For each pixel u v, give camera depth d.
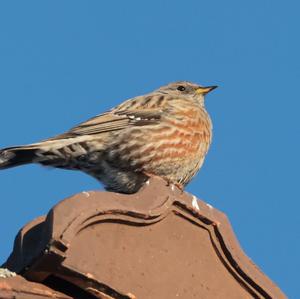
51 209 7.98
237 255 9.78
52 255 7.66
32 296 7.80
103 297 8.22
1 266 8.41
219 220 9.88
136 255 8.73
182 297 8.98
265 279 9.84
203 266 9.46
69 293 8.26
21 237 8.34
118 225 8.67
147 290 8.60
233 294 9.59
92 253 8.19
